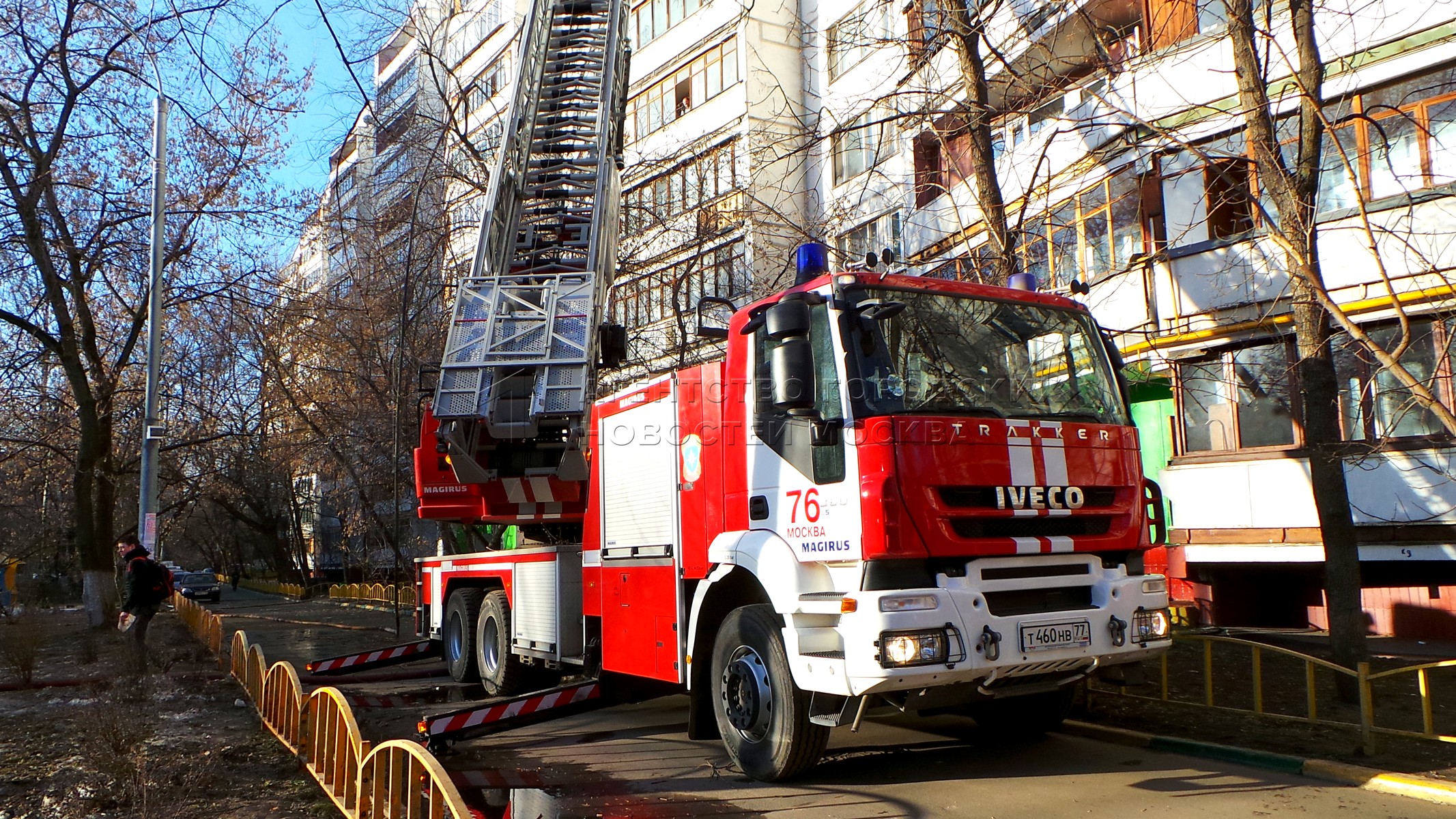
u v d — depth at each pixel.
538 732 8.22
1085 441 5.98
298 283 22.08
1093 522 5.92
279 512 44.75
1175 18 13.21
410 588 28.64
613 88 12.39
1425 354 11.20
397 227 19.48
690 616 6.68
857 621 5.16
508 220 11.12
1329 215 11.80
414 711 9.34
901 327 5.82
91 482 19.05
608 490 7.89
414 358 18.91
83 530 18.97
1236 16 7.77
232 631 19.86
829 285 5.84
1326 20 11.70
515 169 11.45
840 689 5.25
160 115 16.84
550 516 9.99
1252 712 7.39
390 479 21.27
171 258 19.22
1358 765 5.84
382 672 12.12
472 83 17.72
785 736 5.75
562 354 9.23
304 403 24.31
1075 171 14.30
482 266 10.32
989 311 6.19
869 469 5.32
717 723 6.52
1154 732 6.96
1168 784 5.73
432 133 18.05
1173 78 13.20
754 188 17.50
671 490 7.02
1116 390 6.45
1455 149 10.81
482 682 10.34
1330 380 7.78
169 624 21.77
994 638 5.28
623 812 5.47
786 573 5.70
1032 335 6.26
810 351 5.54
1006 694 5.64
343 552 40.00
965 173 17.16
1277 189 7.64
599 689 7.59
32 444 21.81
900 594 5.14
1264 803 5.26
